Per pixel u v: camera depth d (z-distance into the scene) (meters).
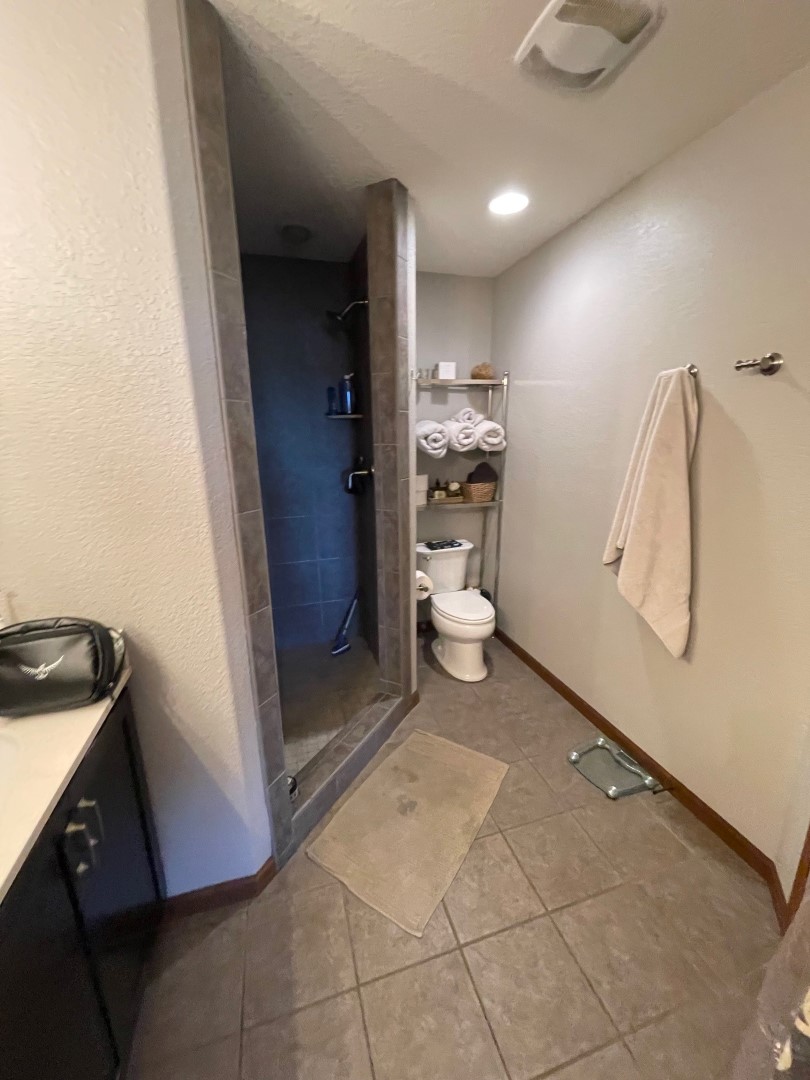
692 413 1.49
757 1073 0.78
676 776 1.72
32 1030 0.63
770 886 1.37
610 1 0.95
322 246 2.24
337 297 2.50
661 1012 1.08
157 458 1.01
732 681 1.47
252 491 1.20
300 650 2.80
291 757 1.88
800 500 1.23
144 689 1.12
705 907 1.33
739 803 1.48
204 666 1.16
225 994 1.12
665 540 1.56
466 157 1.52
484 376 2.68
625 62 1.11
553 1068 0.99
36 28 0.79
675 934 1.26
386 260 1.73
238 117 1.30
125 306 0.93
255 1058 1.01
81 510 0.99
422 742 2.03
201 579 1.11
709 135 1.38
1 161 0.82
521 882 1.40
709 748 1.57
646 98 1.24
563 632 2.35
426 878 1.41
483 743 2.02
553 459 2.32
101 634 0.97
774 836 1.38
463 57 1.09
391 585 2.09
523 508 2.64
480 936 1.25
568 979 1.15
